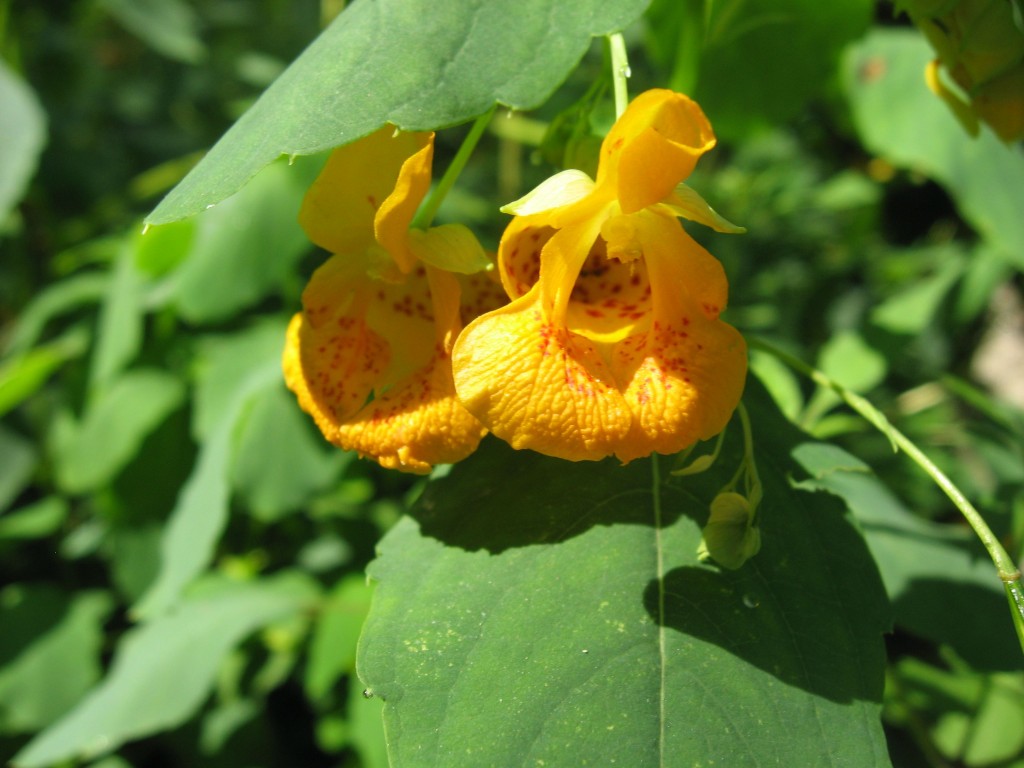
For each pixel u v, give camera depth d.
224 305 0.18
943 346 0.26
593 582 0.08
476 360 0.08
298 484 0.18
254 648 0.20
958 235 0.29
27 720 0.20
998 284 0.22
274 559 0.21
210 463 0.15
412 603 0.09
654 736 0.08
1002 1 0.10
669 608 0.08
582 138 0.09
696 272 0.08
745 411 0.09
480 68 0.08
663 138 0.08
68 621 0.21
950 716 0.15
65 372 0.23
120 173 0.31
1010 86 0.10
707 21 0.13
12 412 0.24
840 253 0.29
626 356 0.08
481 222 0.22
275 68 0.27
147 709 0.16
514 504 0.09
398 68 0.08
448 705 0.08
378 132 0.09
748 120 0.16
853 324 0.29
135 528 0.20
